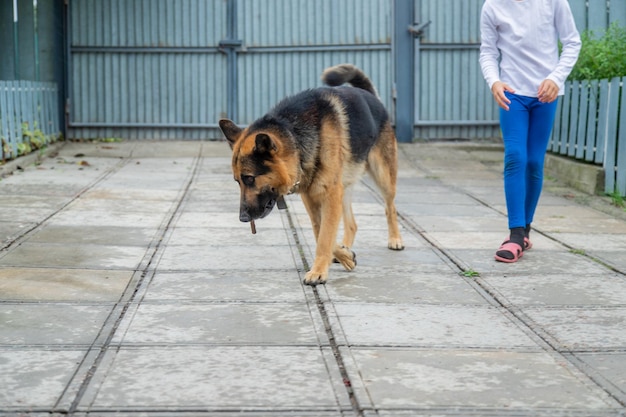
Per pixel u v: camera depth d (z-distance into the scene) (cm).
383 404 304
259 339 380
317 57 1336
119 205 771
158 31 1335
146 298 452
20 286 472
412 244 616
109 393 313
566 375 337
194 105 1355
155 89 1350
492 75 567
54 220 686
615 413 298
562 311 432
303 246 601
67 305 435
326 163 495
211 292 466
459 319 416
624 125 822
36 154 1118
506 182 571
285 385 322
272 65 1342
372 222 711
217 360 351
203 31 1335
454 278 507
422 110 1335
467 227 689
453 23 1316
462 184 960
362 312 427
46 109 1253
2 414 293
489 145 1302
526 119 573
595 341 382
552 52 566
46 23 1317
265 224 688
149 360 350
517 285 488
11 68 1323
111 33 1333
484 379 331
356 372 337
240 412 296
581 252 584
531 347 373
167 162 1132
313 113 498
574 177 925
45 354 357
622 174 830
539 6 560
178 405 302
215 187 905
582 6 1131
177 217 716
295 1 1326
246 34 1336
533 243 620
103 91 1348
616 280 502
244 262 546
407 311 430
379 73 1332
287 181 476
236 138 505
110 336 383
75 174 986
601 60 935
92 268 520
